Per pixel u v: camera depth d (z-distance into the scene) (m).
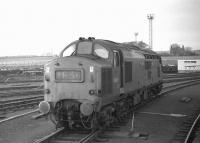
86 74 10.80
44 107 11.02
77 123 11.71
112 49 12.25
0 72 39.06
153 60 20.78
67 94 10.96
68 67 10.98
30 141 9.94
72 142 9.88
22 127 11.96
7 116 14.33
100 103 10.84
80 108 10.52
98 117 11.09
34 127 11.98
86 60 10.88
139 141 10.20
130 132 11.10
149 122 13.35
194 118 14.42
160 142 10.12
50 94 11.22
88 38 12.40
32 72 40.75
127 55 14.13
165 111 16.41
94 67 10.76
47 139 9.83
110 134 10.97
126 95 14.12
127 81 14.01
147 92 19.58
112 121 12.48
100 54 12.11
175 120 13.91
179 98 22.31
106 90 11.38
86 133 11.12
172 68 58.78
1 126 12.11
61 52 12.54
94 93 10.70
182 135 11.02
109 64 11.86
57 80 11.09
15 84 29.66
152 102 19.98
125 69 13.69
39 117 13.85
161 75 24.23
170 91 27.25
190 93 25.77
